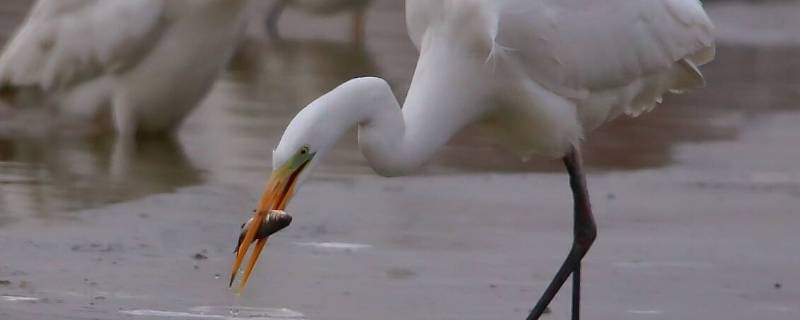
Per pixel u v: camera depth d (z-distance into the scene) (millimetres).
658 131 17828
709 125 18469
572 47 10062
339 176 14320
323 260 11086
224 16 14922
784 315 10062
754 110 19844
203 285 10234
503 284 10656
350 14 28141
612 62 10305
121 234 11617
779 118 19297
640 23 10344
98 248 11148
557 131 10242
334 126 8508
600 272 11156
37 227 11688
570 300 10422
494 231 12305
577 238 10148
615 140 17031
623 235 12398
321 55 23656
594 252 11773
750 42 27438
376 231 12125
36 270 10406
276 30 26422
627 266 11352
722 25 29547
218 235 11773
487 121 10281
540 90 10078
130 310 9516
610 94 10555
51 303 9586
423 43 9961
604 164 15602
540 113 10109
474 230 12312
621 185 14586
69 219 12023
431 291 10344
